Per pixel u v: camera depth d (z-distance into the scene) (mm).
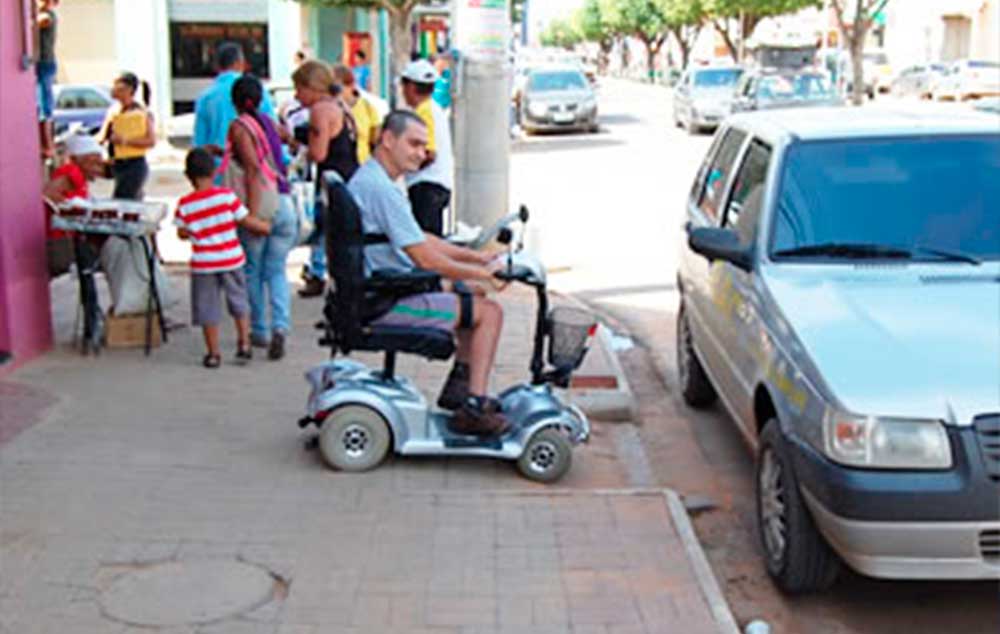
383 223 6246
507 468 6676
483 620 4887
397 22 23562
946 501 4676
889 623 5316
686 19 68188
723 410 8500
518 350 9344
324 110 9273
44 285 8906
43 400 7711
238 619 4840
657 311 11711
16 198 8461
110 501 6039
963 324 5320
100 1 33000
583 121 33375
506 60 12406
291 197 9188
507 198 12656
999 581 5688
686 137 32344
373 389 6516
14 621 4793
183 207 8430
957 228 6117
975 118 6832
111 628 4746
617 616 4945
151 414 7477
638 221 17344
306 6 29250
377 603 5016
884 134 6523
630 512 6062
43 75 12008
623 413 8203
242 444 6945
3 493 6117
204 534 5664
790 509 5227
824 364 5074
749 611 5445
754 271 6148
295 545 5566
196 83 32844
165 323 9672
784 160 6449
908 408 4754
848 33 37312
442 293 6445
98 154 9422
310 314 10523
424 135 6297
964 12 61625
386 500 6141
